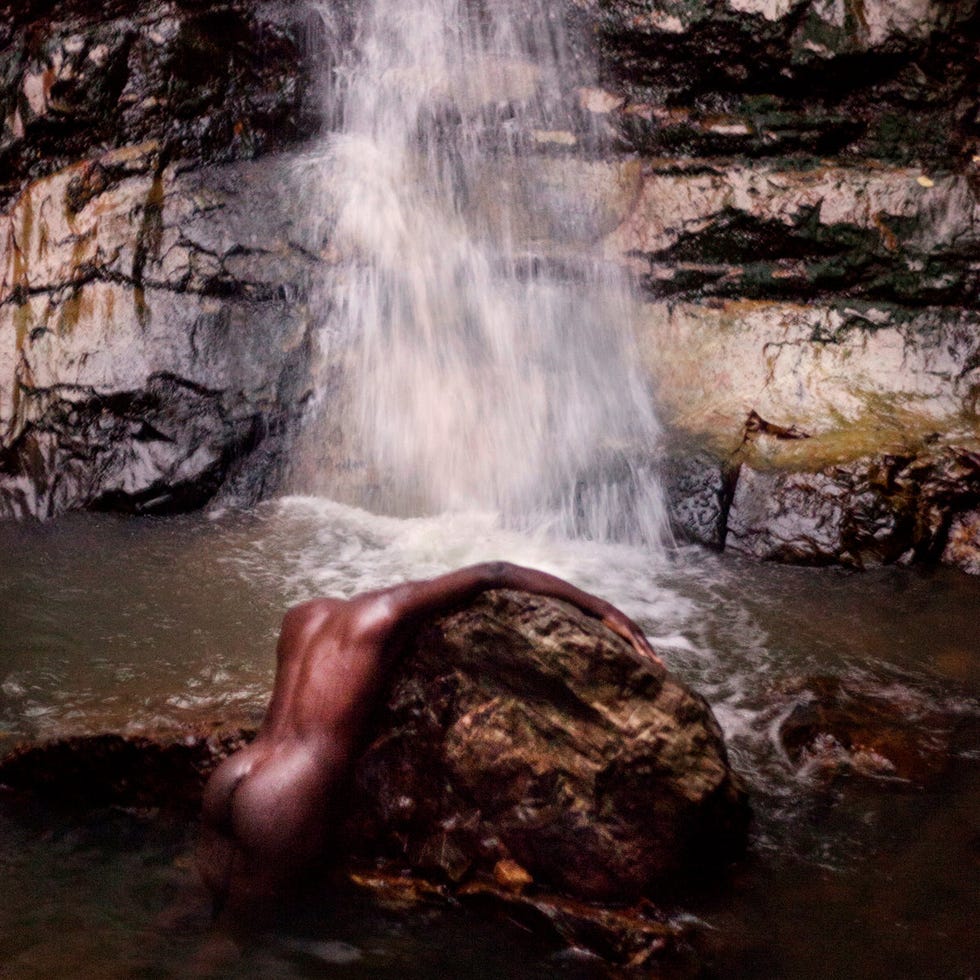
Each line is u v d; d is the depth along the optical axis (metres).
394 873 4.42
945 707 5.61
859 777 5.04
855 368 8.15
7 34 9.45
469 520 7.84
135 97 9.20
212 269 8.64
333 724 4.27
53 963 3.93
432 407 8.38
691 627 6.45
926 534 7.24
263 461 8.22
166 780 4.77
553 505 7.79
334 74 9.57
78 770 4.83
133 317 8.48
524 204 8.98
